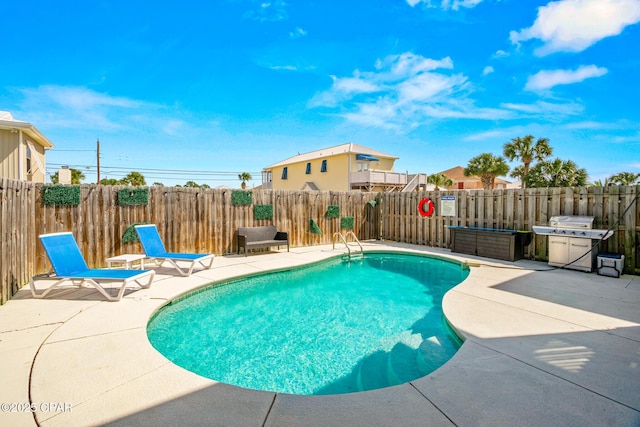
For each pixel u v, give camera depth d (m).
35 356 3.34
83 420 2.35
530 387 2.76
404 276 8.04
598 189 7.46
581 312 4.66
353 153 26.22
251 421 2.35
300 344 4.33
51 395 2.66
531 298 5.34
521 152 23.22
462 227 9.88
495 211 9.63
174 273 7.24
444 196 11.00
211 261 7.71
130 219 8.12
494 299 5.29
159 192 8.57
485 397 2.62
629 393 2.67
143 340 3.75
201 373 3.60
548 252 8.12
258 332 4.71
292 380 3.47
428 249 10.80
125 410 2.47
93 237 7.61
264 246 9.72
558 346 3.56
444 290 6.86
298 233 11.45
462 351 3.44
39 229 6.88
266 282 7.30
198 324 4.96
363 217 13.20
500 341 3.70
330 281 7.56
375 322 5.10
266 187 38.09
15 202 5.50
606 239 7.31
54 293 5.60
